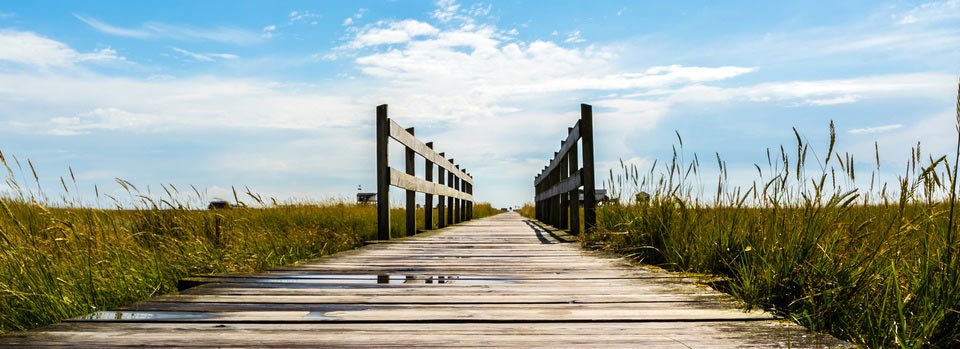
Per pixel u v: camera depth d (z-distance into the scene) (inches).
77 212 181.6
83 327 83.4
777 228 126.6
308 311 96.4
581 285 127.6
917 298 86.9
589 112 272.4
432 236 322.3
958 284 83.8
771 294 103.3
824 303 92.1
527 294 114.2
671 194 189.0
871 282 94.7
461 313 94.7
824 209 119.3
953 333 81.4
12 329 113.3
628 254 193.5
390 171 291.3
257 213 318.0
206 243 192.2
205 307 99.4
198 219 217.9
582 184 275.0
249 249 196.4
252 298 108.7
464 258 191.9
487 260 184.5
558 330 82.5
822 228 116.8
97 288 131.1
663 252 171.3
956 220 95.4
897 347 80.7
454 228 433.4
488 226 471.5
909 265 98.6
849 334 87.2
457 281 135.3
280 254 202.8
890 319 87.0
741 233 142.6
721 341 76.1
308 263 175.8
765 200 136.1
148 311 95.9
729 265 135.3
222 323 86.7
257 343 74.7
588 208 268.2
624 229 207.2
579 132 284.5
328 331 81.9
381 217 289.7
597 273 149.7
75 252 151.1
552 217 474.6
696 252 156.3
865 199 128.2
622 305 101.8
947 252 88.0
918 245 101.6
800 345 74.1
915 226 101.6
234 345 73.6
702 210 175.8
